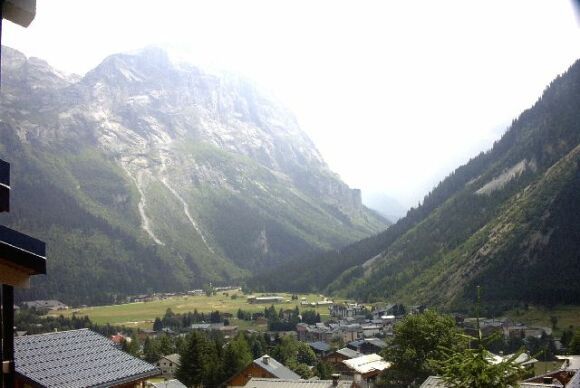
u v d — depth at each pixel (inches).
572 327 6835.6
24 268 371.9
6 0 335.3
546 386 2066.9
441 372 896.9
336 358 5487.2
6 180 334.3
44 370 1288.1
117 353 1499.8
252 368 4074.8
